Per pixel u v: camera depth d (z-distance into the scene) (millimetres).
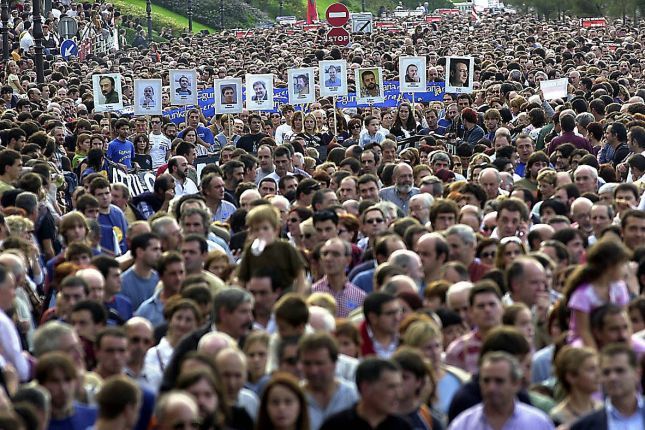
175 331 34125
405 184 53844
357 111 90688
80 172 66812
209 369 28703
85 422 29578
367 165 59219
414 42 171500
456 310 34688
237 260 46062
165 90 103312
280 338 31766
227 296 33125
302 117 76750
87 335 34031
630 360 28891
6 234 43375
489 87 90875
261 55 147625
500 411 28672
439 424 30219
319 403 29906
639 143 59875
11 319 36281
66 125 84625
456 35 189250
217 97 81750
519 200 44500
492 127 73312
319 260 41500
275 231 37812
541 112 73938
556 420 30031
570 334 33281
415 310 34719
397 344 33312
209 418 28250
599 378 29391
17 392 28047
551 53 129625
